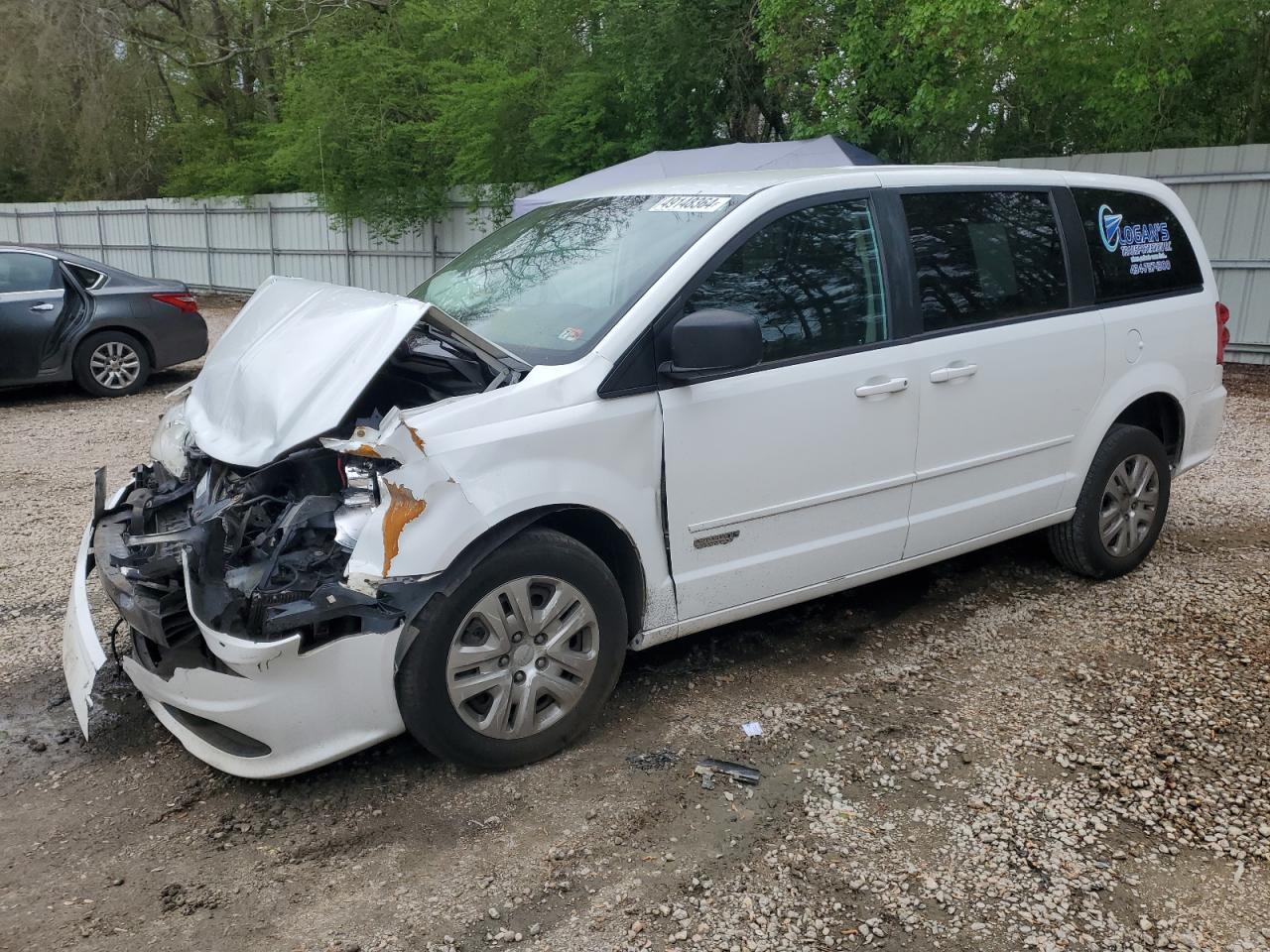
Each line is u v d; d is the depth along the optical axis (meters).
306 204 22.69
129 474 7.30
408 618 3.04
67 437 8.54
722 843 2.98
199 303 22.84
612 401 3.36
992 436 4.33
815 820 3.08
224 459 3.24
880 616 4.61
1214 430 5.38
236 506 3.20
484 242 4.71
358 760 3.45
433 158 19.80
